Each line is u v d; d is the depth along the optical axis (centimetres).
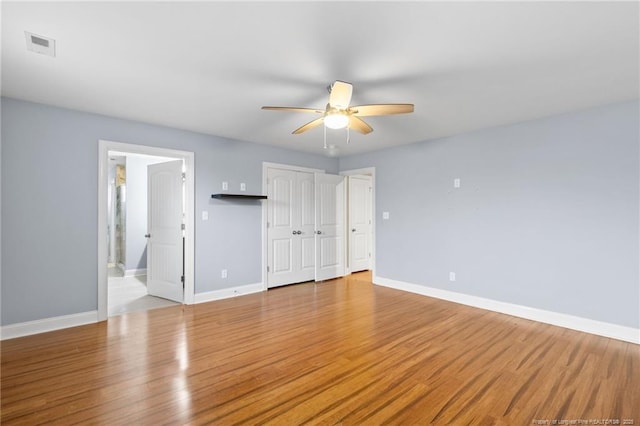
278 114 343
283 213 518
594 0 162
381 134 427
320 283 544
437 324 340
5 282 295
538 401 202
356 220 655
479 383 223
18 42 202
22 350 271
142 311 384
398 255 499
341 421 183
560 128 340
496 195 389
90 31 190
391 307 402
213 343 288
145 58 223
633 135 297
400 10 171
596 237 317
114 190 730
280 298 445
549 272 347
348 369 242
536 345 287
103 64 232
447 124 379
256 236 482
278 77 253
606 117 311
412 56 220
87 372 235
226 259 449
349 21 181
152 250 463
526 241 364
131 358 258
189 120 366
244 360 256
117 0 162
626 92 280
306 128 304
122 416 185
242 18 178
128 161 631
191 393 209
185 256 415
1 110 293
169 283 437
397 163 500
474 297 409
